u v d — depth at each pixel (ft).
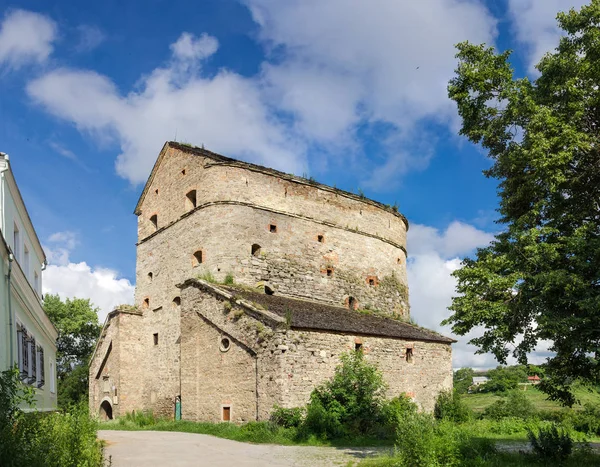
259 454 54.95
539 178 48.11
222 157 108.06
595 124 49.60
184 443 63.77
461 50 55.21
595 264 44.45
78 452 37.06
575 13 49.83
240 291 91.45
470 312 48.47
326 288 112.37
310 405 72.18
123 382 109.09
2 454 29.17
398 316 122.21
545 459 45.42
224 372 82.89
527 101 50.06
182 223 109.91
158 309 111.75
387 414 74.64
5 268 43.55
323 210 117.80
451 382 103.24
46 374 70.38
